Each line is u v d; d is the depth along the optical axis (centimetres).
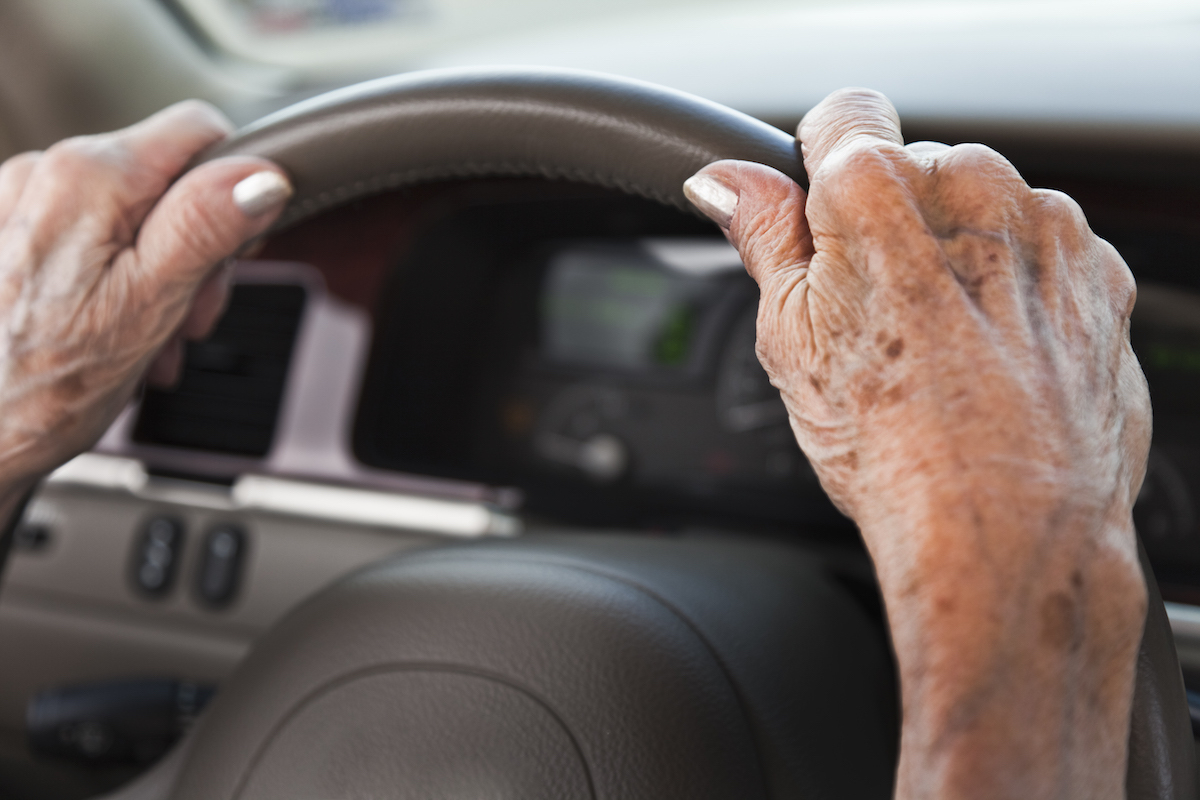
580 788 42
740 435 139
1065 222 32
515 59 149
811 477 137
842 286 32
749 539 126
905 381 30
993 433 28
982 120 101
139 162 48
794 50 129
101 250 46
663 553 56
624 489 144
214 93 159
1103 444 29
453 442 144
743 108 113
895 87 110
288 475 121
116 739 103
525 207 127
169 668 121
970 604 27
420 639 45
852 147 33
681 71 128
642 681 44
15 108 142
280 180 46
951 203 31
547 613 45
